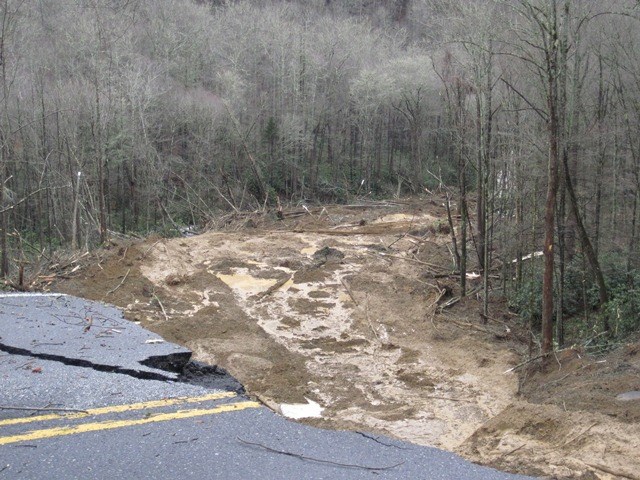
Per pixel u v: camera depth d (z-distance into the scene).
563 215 9.44
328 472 4.73
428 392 7.64
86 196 22.17
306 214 19.66
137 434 5.22
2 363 6.64
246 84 29.81
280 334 9.59
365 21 36.75
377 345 9.41
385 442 5.54
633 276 10.34
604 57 10.37
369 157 31.67
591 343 9.25
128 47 24.97
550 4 8.12
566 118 10.00
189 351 7.34
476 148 11.94
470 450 5.71
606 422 5.54
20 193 23.48
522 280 11.68
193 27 30.58
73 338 7.51
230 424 5.58
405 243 14.94
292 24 32.59
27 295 9.40
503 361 8.55
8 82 19.34
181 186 27.77
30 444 4.92
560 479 4.80
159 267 11.73
